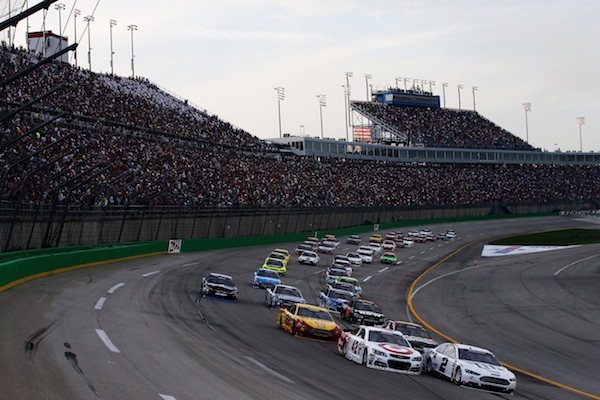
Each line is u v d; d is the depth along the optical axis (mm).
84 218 47531
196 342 19219
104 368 13836
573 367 24797
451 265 66000
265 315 29438
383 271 60125
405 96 148750
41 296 25938
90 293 28750
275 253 54531
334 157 119250
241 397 12648
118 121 66750
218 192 72062
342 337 21484
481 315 37500
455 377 18625
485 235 102875
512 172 137750
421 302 42438
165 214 59938
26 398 10930
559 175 142750
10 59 57844
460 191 125812
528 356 26516
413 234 94438
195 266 49344
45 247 42312
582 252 67688
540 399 17969
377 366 19172
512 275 54281
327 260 65938
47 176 46312
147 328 20656
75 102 61781
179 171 67562
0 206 36312
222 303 31719
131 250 51750
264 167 89562
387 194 111688
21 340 16078
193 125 81938
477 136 147875
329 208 93875
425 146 135625
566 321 35781
